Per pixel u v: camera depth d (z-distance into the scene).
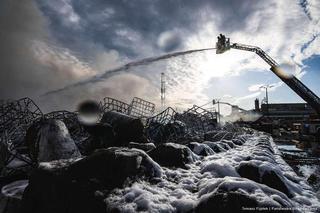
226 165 4.42
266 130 45.25
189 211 2.83
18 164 5.92
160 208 2.80
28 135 6.07
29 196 3.31
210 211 2.67
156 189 3.41
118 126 7.85
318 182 7.51
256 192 2.86
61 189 3.15
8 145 6.17
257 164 4.50
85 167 3.34
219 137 11.76
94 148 7.52
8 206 3.65
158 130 10.23
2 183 5.18
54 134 5.50
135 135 7.80
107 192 3.07
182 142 10.05
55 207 3.09
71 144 5.62
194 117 12.52
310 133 28.70
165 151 5.11
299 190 4.16
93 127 7.61
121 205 2.83
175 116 10.83
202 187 3.45
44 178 3.31
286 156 13.52
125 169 3.40
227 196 2.71
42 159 5.21
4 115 7.39
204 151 6.95
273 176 4.10
